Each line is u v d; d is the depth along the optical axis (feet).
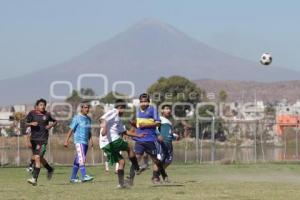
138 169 65.92
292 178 85.76
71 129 79.15
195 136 159.63
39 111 73.77
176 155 155.94
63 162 141.59
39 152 72.84
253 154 153.58
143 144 70.69
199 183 72.08
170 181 74.64
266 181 77.15
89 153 153.38
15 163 135.23
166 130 75.15
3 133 154.20
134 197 54.08
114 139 64.13
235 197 53.88
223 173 101.65
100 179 86.22
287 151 153.69
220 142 159.22
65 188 65.67
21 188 66.33
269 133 156.04
